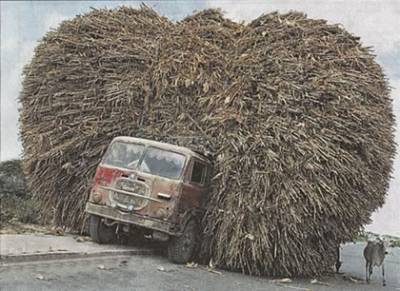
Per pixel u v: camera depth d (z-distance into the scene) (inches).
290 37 370.0
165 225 344.2
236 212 342.0
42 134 411.2
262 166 337.1
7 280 260.4
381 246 363.9
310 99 343.0
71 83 406.9
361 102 354.3
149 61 400.2
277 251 336.8
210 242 357.4
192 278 314.5
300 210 330.6
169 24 424.5
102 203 359.6
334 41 369.1
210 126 369.4
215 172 359.6
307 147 333.1
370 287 342.0
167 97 391.2
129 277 294.0
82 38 411.2
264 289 309.3
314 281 346.0
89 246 363.6
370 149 352.8
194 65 382.9
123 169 361.4
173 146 365.4
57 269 293.9
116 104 398.3
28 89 416.8
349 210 347.6
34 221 446.0
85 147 402.6
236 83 361.4
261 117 345.7
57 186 414.0
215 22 410.6
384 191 370.0
